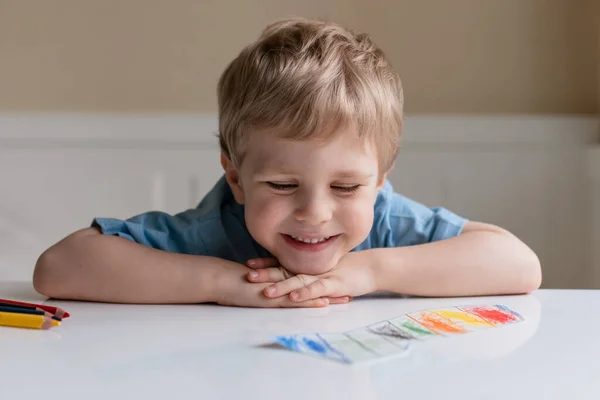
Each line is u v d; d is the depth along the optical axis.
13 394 0.46
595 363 0.53
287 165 0.79
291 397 0.45
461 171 1.80
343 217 0.82
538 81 1.87
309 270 0.83
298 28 0.94
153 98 1.88
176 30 1.87
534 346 0.58
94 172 1.79
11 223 1.78
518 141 1.80
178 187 1.79
